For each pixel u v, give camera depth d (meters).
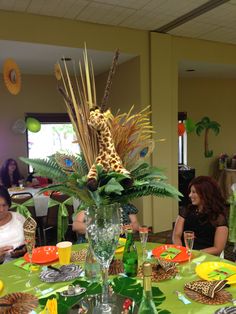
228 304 1.29
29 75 5.88
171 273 1.58
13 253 2.14
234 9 3.91
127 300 1.30
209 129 7.04
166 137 4.85
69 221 3.89
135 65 4.78
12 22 3.82
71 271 1.65
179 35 4.92
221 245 2.21
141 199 4.81
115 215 1.30
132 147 1.36
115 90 5.40
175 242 2.40
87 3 3.67
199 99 6.91
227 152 7.23
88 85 1.31
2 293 1.45
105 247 1.30
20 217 2.47
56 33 4.07
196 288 1.40
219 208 2.31
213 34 4.90
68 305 1.30
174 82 4.97
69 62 4.95
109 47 4.42
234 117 7.23
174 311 1.25
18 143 5.93
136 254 1.65
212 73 6.39
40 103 6.00
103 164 1.25
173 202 5.13
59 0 3.55
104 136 1.26
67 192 1.33
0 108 5.74
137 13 4.00
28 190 4.50
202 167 7.07
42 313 1.21
